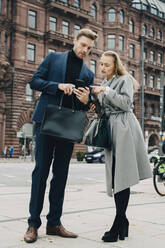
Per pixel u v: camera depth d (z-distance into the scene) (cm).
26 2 3716
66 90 399
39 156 416
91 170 2056
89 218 529
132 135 416
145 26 5112
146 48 5159
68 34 4100
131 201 731
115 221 407
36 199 408
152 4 5331
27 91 3734
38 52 3819
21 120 3666
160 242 403
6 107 3581
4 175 1586
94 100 412
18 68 3634
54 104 417
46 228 427
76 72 429
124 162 403
